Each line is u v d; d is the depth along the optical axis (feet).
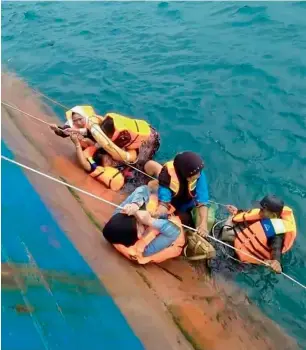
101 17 40.60
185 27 36.06
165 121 25.23
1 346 10.38
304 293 15.75
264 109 25.26
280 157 21.98
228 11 37.58
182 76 29.25
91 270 13.89
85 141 20.48
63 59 32.86
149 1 42.96
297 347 14.10
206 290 15.52
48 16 42.04
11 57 33.86
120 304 13.17
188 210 16.76
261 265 16.15
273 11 36.06
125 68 30.81
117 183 19.62
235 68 29.14
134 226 15.10
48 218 15.23
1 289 11.46
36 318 11.35
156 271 15.47
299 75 27.71
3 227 13.50
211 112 25.48
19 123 22.15
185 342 12.96
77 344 11.37
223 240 16.80
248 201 19.85
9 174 16.46
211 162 22.04
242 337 13.97
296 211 19.07
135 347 12.02
